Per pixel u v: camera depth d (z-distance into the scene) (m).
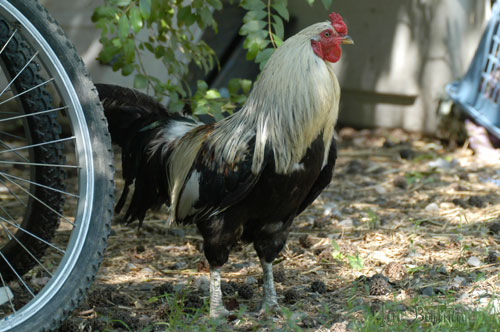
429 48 8.55
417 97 8.71
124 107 4.66
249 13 5.01
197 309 4.10
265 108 3.82
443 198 6.53
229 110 5.57
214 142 4.01
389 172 7.46
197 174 4.04
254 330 3.88
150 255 5.30
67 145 7.75
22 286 4.57
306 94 3.75
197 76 8.21
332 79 3.84
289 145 3.78
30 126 3.99
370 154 8.16
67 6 6.39
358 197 6.71
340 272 4.86
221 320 3.97
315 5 8.74
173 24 6.52
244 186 3.84
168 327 3.93
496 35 7.78
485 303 4.07
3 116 7.11
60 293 3.47
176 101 5.43
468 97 7.93
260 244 4.20
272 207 3.97
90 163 3.59
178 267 5.09
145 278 4.87
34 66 3.96
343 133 8.99
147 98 4.71
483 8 8.40
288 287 4.62
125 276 4.91
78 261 3.53
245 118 3.93
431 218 5.95
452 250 5.16
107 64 6.43
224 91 7.52
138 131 4.66
